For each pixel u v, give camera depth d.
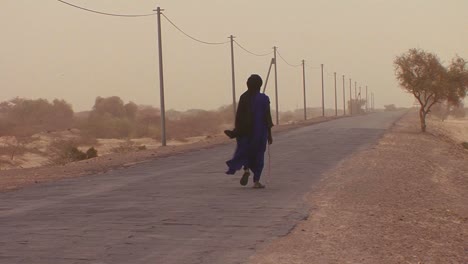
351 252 9.11
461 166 29.86
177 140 72.25
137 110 124.94
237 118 14.89
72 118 112.12
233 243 9.44
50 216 11.81
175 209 12.49
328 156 26.48
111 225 10.80
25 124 91.38
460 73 52.09
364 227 11.02
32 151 54.47
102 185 17.28
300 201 13.56
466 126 92.56
